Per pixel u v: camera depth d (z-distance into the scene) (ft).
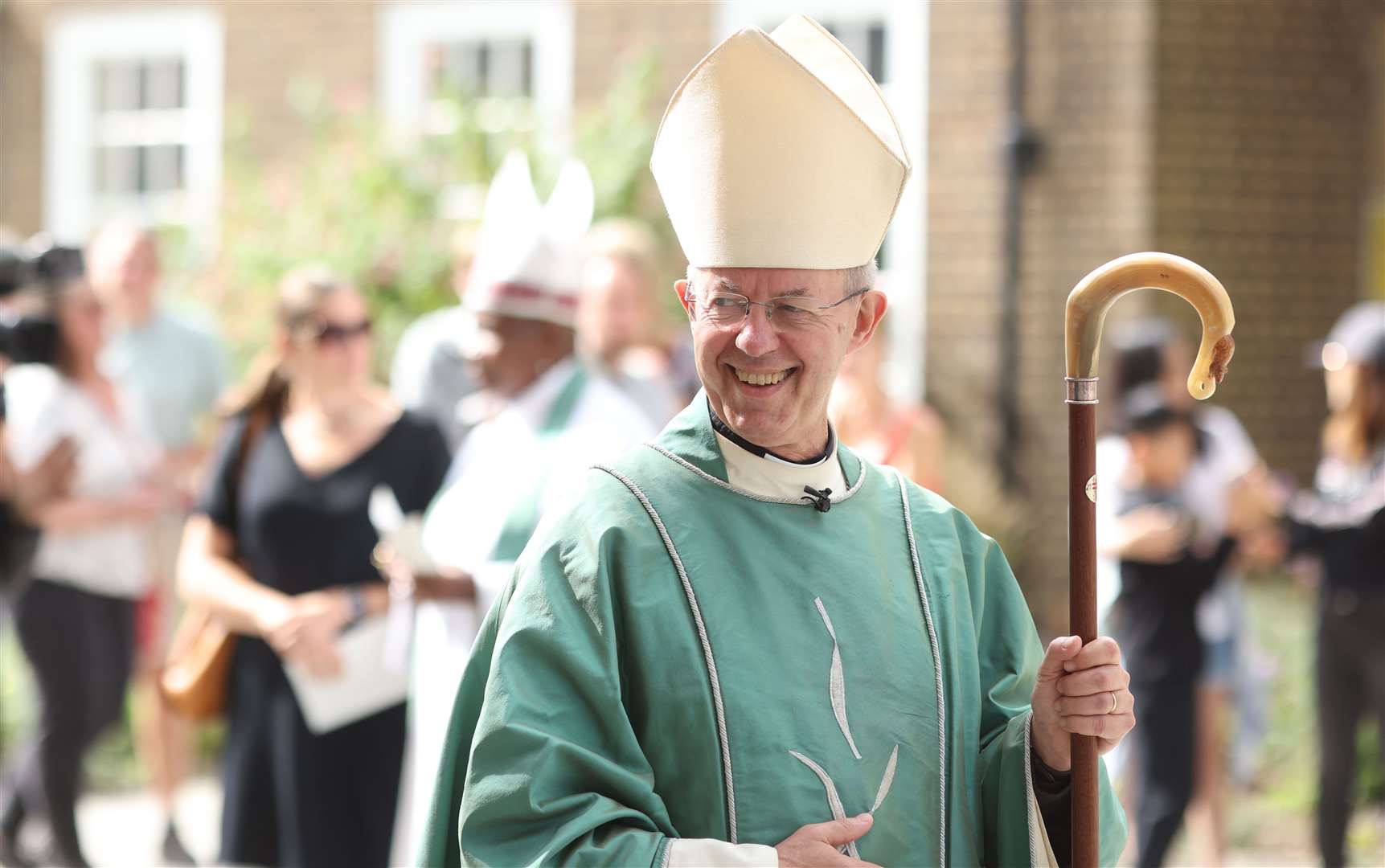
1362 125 76.02
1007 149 73.61
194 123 89.86
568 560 18.92
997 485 71.46
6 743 61.00
